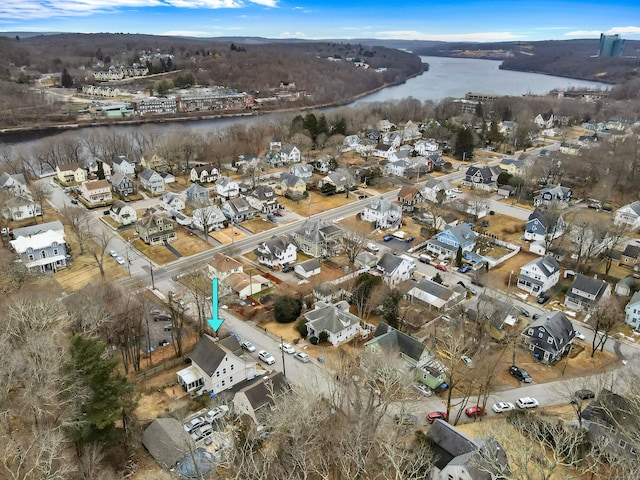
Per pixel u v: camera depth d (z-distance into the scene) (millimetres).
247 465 42844
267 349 67000
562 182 137250
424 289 78438
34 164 149000
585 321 75062
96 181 121062
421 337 69312
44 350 50500
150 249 95938
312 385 54844
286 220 111438
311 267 86562
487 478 41125
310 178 141250
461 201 119500
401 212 112250
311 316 70875
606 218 108125
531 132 192000
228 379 59094
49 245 85812
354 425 44969
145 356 64938
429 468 43469
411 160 150750
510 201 127188
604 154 143000
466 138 164625
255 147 164625
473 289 83000
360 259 89750
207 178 139125
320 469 43125
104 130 189250
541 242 98438
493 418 54812
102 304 64188
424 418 54375
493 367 59969
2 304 65875
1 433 47125
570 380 60531
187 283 80250
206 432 51375
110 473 42906
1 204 102688
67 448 45844
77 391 44312
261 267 89875
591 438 47312
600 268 90750
